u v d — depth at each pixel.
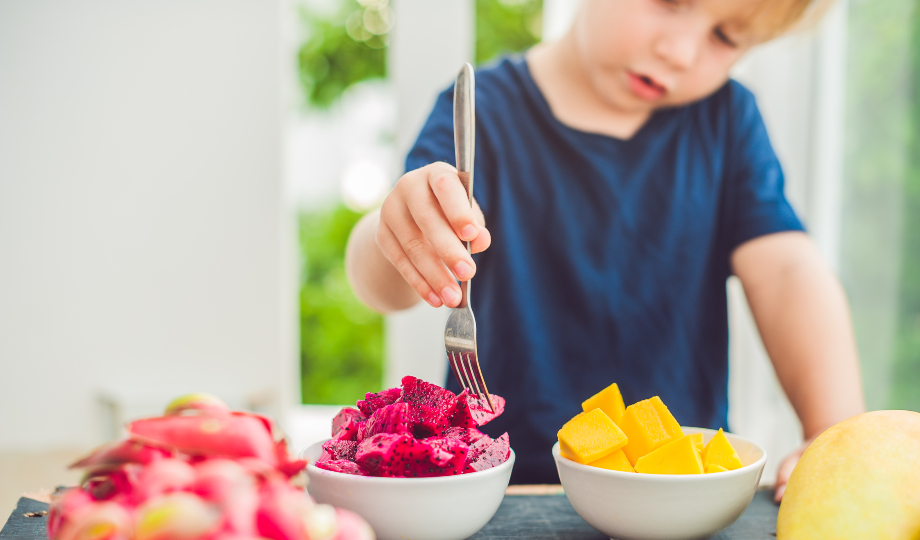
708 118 1.08
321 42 3.05
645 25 0.83
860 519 0.46
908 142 1.37
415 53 1.83
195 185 2.00
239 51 1.99
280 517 0.29
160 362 2.01
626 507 0.49
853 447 0.49
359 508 0.46
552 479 0.97
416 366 1.84
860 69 1.49
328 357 3.17
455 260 0.53
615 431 0.53
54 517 0.34
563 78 1.08
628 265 1.06
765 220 1.00
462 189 0.55
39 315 1.97
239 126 2.00
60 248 1.96
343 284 3.18
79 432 1.99
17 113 1.93
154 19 1.96
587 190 1.06
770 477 1.67
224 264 2.02
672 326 1.06
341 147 3.11
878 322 1.45
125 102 1.96
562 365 1.06
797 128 1.61
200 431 0.34
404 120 1.84
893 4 1.39
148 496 0.30
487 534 0.57
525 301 1.05
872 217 1.46
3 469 1.75
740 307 1.69
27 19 1.91
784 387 0.94
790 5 0.80
